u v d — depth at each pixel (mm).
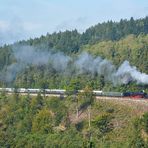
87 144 154375
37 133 191125
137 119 176750
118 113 194375
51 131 191375
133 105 196750
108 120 185375
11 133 196250
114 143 169250
